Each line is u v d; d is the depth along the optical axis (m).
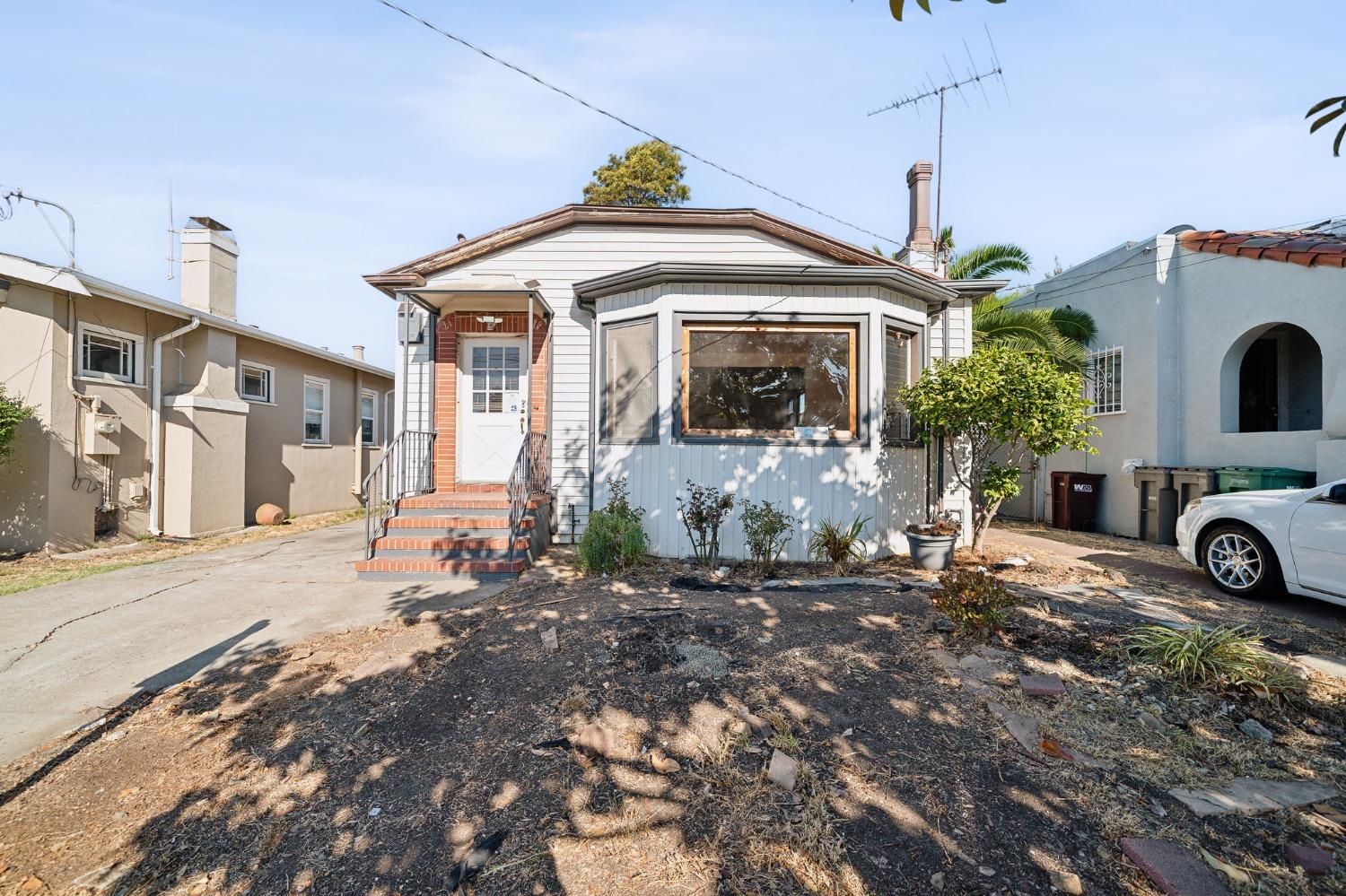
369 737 3.41
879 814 2.60
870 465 7.56
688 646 4.21
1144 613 5.10
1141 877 2.25
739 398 7.79
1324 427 7.41
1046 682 3.62
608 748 3.12
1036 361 6.70
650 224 8.97
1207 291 9.09
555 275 9.02
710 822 2.59
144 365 10.19
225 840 2.63
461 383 9.14
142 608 5.84
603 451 8.24
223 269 11.82
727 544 7.55
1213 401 8.97
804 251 8.97
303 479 14.03
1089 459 11.07
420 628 5.11
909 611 5.02
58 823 2.75
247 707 3.80
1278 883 2.19
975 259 13.93
